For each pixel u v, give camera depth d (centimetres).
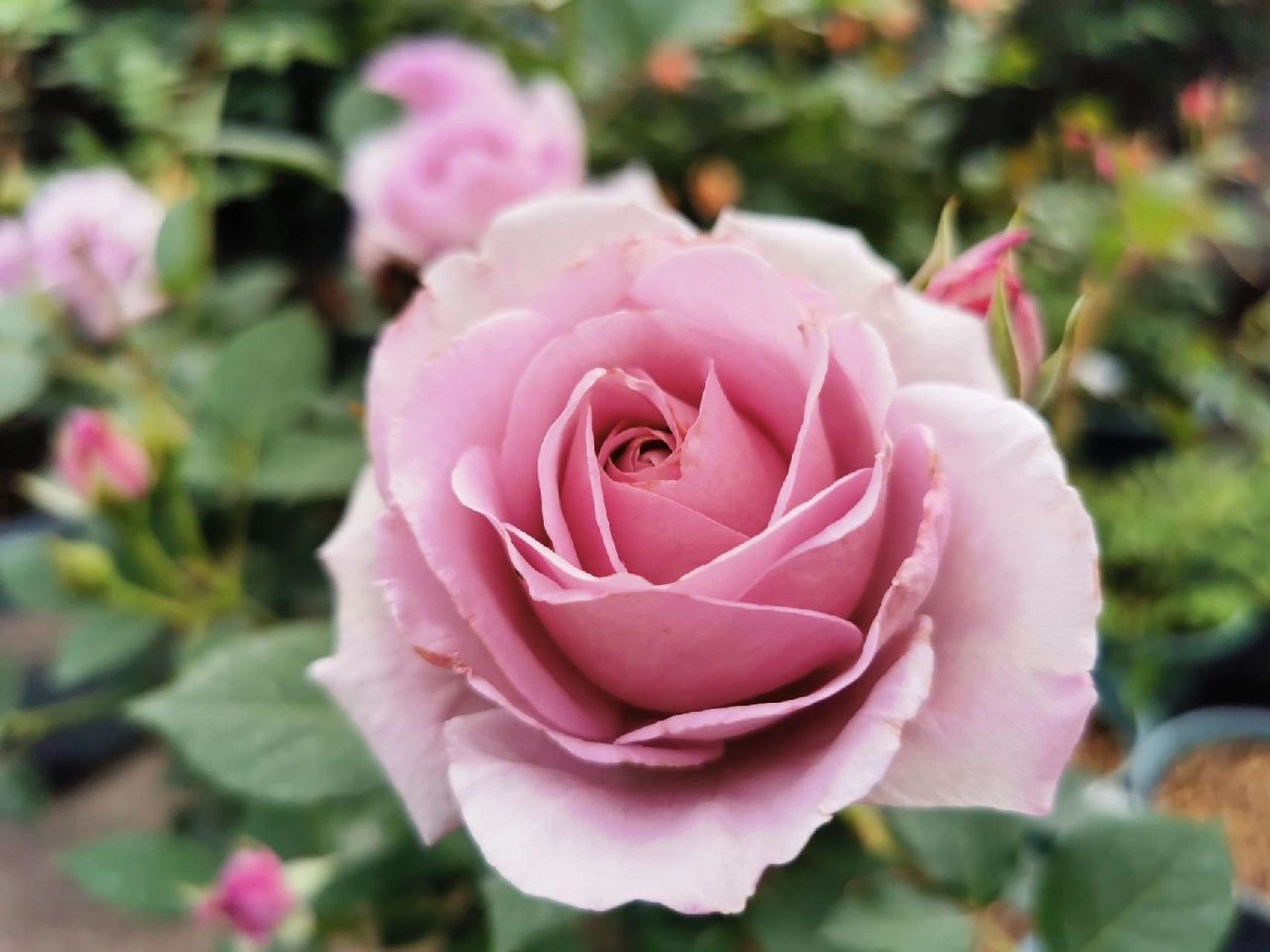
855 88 38
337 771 15
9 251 22
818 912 14
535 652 12
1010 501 11
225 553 24
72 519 25
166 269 21
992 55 43
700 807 11
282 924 18
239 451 21
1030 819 18
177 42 38
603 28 26
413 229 21
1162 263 38
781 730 12
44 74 38
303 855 20
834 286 13
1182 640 32
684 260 12
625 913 17
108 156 33
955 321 13
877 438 11
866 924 14
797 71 40
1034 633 11
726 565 11
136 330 24
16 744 27
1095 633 11
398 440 12
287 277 35
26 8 27
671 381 12
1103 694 32
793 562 11
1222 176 39
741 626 11
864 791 10
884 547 12
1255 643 35
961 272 14
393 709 12
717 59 38
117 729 38
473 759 11
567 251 13
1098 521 33
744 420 12
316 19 40
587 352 12
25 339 21
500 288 13
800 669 11
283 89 41
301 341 22
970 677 11
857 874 14
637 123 37
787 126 38
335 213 43
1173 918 14
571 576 11
